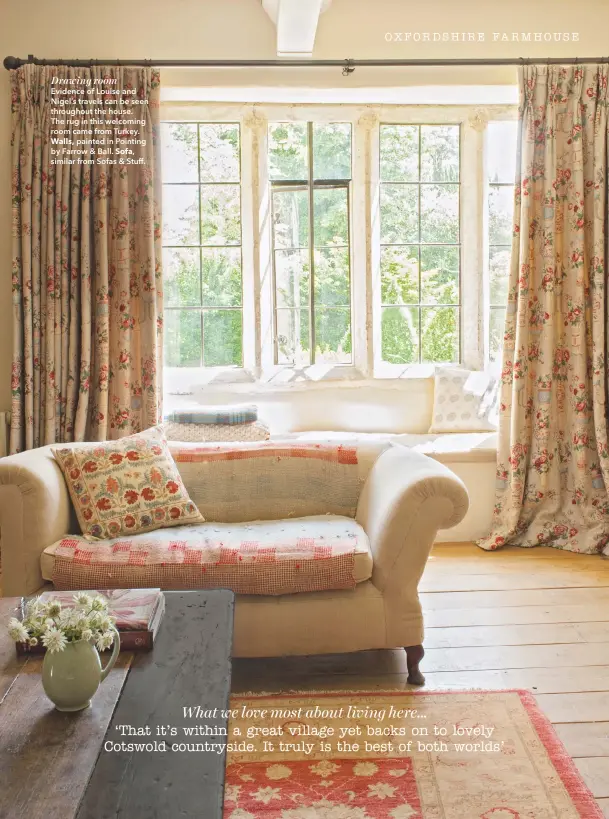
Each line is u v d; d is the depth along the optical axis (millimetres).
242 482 3084
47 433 3926
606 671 2598
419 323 4875
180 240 4727
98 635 1437
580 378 4113
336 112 4707
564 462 4211
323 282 4832
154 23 4133
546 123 4098
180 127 4676
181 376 4754
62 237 3914
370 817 1796
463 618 3102
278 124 4730
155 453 2941
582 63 4098
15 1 4070
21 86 3914
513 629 2980
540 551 4113
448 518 2467
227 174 4715
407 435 4570
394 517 2463
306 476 3092
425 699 2402
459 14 4246
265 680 2594
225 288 4770
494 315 4910
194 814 1104
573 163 4094
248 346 4785
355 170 4746
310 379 4797
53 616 1448
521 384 4133
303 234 4801
